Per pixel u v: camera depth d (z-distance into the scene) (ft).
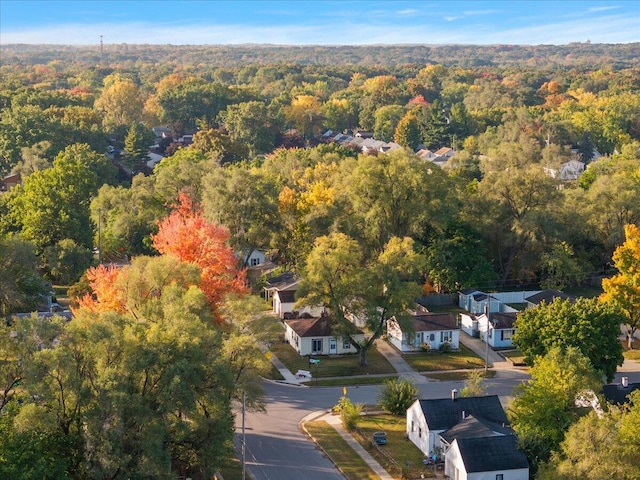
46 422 155.33
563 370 209.97
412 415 227.20
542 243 377.91
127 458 158.92
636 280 300.40
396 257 289.74
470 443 197.67
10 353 169.58
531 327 258.16
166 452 164.14
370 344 290.56
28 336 168.35
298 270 341.00
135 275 246.06
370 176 358.64
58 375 164.96
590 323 250.98
